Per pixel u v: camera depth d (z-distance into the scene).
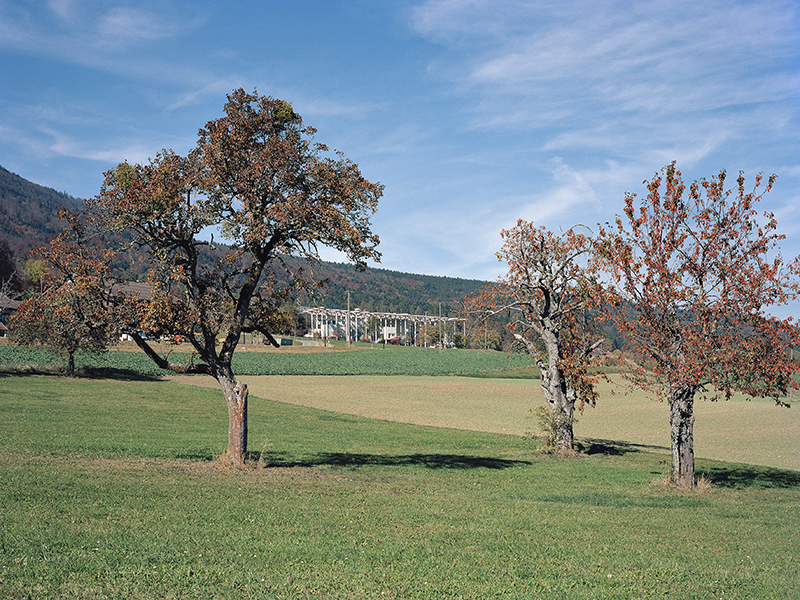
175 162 22.56
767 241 21.92
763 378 21.50
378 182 23.78
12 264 144.12
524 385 96.75
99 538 11.52
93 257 21.45
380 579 10.03
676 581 10.66
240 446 23.12
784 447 41.59
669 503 20.38
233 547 11.53
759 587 10.53
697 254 22.75
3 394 47.44
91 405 45.50
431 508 16.73
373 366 126.06
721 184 22.61
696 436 47.12
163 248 22.11
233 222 22.17
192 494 16.66
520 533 13.91
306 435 37.53
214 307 22.02
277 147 21.98
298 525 13.59
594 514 17.34
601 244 23.86
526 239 35.09
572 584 10.25
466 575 10.44
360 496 18.20
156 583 9.34
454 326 199.38
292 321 25.41
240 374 101.94
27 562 9.82
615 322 23.64
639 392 84.62
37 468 19.48
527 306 36.09
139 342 21.89
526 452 35.16
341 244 23.41
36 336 68.38
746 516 18.42
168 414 44.19
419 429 44.78
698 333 22.16
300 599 9.02
